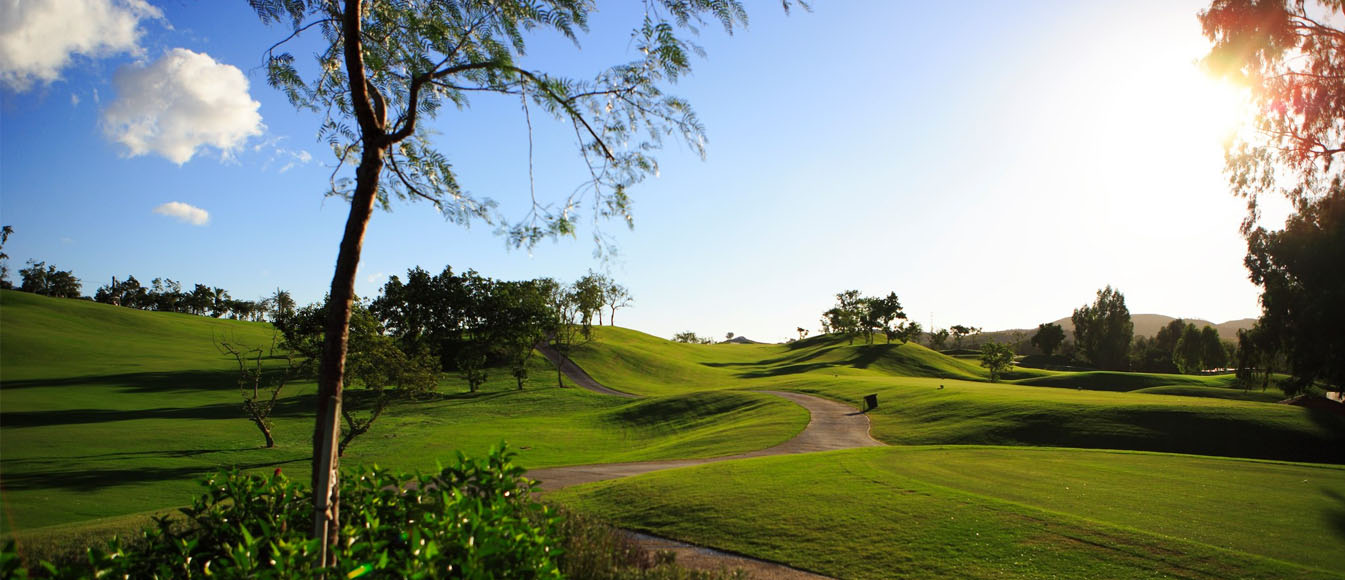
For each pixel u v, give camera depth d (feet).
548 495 65.92
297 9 24.29
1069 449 87.51
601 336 450.71
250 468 120.57
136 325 409.08
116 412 195.11
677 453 128.36
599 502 59.11
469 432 173.37
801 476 64.49
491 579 13.96
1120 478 62.28
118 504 87.20
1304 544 38.50
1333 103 82.38
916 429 139.13
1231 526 42.70
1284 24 83.56
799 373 366.22
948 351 582.76
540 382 303.89
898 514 46.60
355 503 21.61
